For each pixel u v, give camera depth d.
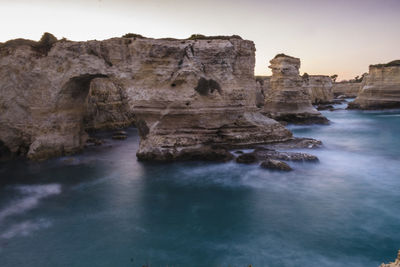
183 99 26.38
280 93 52.47
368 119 55.41
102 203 18.34
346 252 13.05
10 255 12.91
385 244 13.62
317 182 21.41
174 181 21.98
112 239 14.27
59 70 26.88
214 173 23.47
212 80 27.14
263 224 15.66
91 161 27.12
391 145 33.09
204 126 27.83
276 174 22.97
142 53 26.17
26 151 28.02
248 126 30.11
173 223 15.87
